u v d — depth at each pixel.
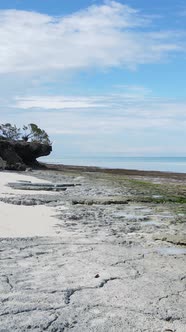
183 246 11.52
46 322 5.88
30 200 21.12
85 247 10.75
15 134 86.25
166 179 53.12
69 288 7.32
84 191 28.20
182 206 21.66
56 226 14.59
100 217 17.02
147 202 23.12
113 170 80.56
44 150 70.12
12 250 10.20
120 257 9.73
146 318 6.14
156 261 9.51
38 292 7.07
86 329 5.71
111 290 7.28
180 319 6.16
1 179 36.81
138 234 13.41
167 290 7.40
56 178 41.50
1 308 6.34
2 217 16.06
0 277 7.86
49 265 8.82
